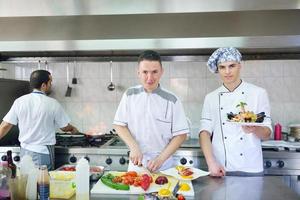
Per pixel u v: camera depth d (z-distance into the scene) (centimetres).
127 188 118
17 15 151
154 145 158
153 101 153
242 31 159
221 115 158
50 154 209
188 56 239
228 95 158
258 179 138
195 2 135
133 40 165
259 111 153
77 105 265
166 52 238
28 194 109
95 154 216
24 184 110
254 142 154
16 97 249
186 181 130
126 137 153
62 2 132
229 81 154
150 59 138
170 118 155
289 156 203
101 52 247
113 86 261
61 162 221
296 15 155
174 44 173
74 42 169
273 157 205
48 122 207
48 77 213
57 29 166
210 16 159
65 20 164
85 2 133
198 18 160
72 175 128
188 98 257
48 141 209
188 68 255
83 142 232
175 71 257
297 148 208
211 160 147
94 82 263
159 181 126
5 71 268
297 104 249
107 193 118
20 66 267
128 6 140
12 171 112
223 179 138
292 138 232
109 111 263
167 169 146
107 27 165
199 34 161
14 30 166
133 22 162
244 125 147
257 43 169
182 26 161
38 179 109
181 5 139
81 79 263
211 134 163
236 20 158
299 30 156
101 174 139
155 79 141
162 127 155
